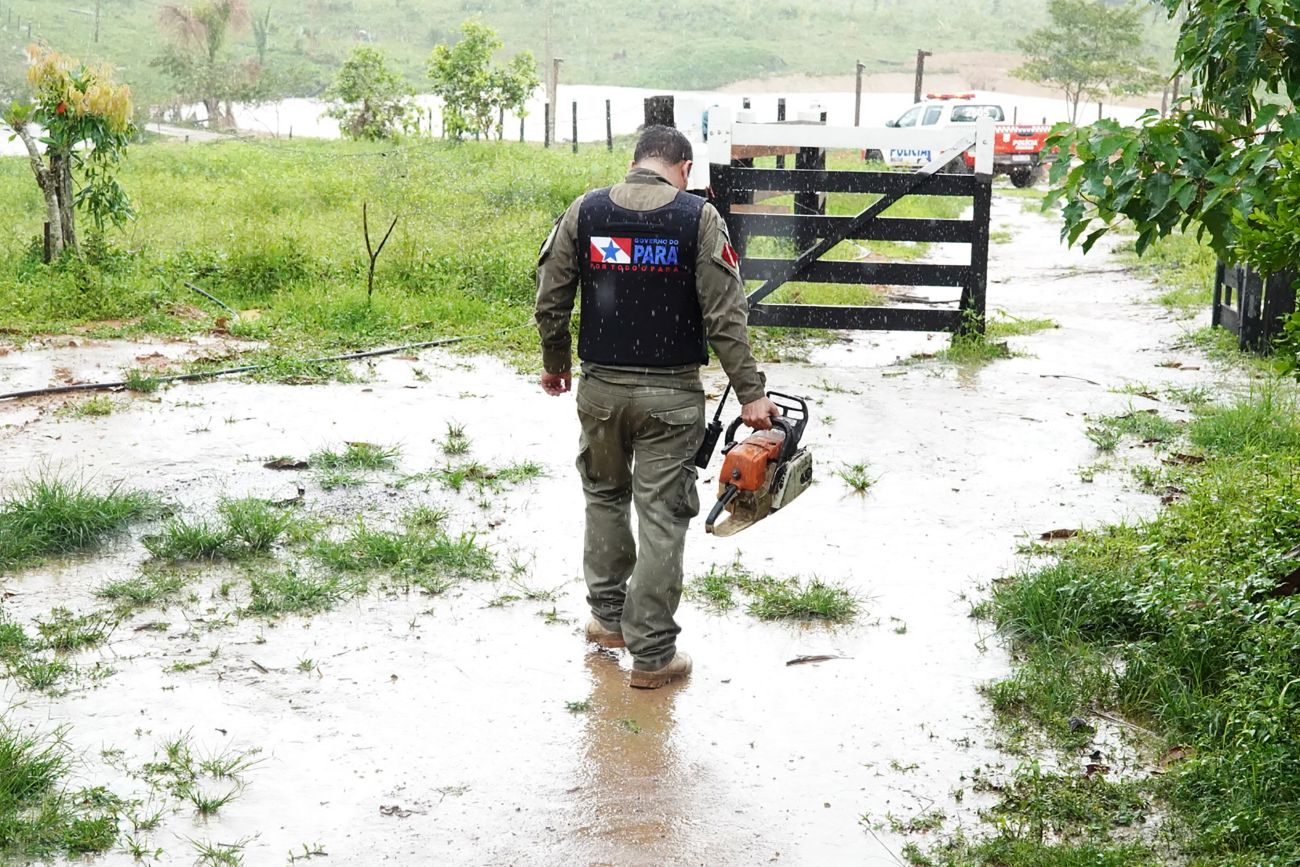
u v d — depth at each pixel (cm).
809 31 10850
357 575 535
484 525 596
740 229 1031
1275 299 946
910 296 1284
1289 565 461
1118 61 4669
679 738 411
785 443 445
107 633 476
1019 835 351
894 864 344
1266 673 398
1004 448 732
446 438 734
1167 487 654
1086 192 492
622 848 351
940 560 561
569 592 524
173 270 1190
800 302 1194
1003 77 8912
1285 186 386
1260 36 471
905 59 9719
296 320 1049
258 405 801
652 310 427
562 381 476
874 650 474
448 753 399
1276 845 333
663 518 437
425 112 4125
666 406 432
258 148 2889
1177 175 475
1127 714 420
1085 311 1224
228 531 561
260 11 9881
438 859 345
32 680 435
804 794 378
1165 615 456
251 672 448
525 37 10512
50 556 549
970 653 470
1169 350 1016
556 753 400
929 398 851
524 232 1458
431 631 486
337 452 701
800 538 587
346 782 381
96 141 1201
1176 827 353
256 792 374
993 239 1828
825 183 1013
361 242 1362
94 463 673
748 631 491
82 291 1075
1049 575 501
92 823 349
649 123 1005
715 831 359
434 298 1137
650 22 11269
